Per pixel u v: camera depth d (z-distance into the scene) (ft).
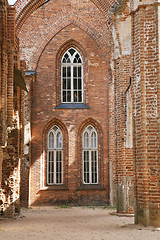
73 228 42.27
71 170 83.41
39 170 82.79
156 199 38.70
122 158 59.06
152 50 40.37
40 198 81.97
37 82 85.56
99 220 51.60
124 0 58.44
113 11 59.57
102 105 85.20
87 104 85.87
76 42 86.99
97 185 83.66
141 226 38.99
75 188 82.69
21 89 61.87
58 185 83.51
